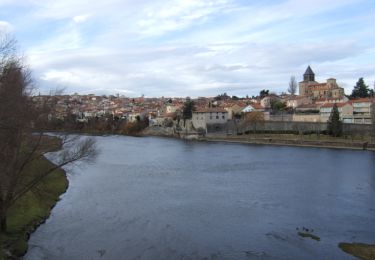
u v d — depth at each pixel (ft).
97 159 309.22
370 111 508.94
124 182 204.85
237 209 146.92
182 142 507.71
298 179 211.20
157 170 249.96
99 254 102.42
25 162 106.83
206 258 100.12
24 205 133.69
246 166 266.57
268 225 126.82
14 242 105.09
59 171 209.46
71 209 146.72
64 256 100.83
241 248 106.73
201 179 214.28
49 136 120.26
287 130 499.92
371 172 232.32
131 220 132.57
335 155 326.44
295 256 100.83
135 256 101.30
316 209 146.41
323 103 594.65
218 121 600.39
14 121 97.66
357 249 104.73
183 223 129.18
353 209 146.30
